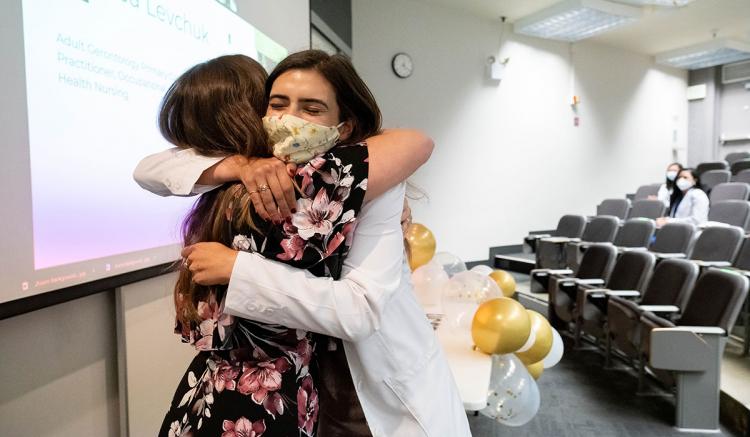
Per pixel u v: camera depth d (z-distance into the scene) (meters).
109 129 1.52
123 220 1.60
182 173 0.70
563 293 3.96
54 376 1.46
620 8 5.77
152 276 1.77
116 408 1.74
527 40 6.75
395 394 0.82
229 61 0.79
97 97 1.47
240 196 0.70
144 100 1.70
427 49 5.82
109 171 1.53
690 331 2.58
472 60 6.21
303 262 0.68
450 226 6.17
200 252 0.68
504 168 6.63
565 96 7.25
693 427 2.64
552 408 2.94
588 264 4.28
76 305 1.55
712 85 8.90
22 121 1.20
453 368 1.56
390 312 0.81
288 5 3.07
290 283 0.66
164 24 1.81
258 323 0.70
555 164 7.21
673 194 6.12
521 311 1.68
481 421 2.79
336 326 0.68
